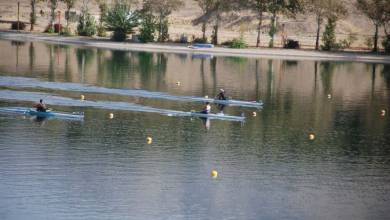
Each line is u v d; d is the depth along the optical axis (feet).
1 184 256.73
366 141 348.79
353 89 536.01
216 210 240.94
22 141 315.58
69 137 326.44
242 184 269.44
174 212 237.45
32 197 245.45
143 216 233.14
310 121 394.73
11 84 465.06
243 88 510.99
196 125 367.04
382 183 278.05
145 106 413.39
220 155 308.60
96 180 265.75
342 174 288.30
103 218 230.27
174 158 299.99
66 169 277.44
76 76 522.06
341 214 243.19
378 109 444.55
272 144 333.21
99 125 354.13
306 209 246.27
